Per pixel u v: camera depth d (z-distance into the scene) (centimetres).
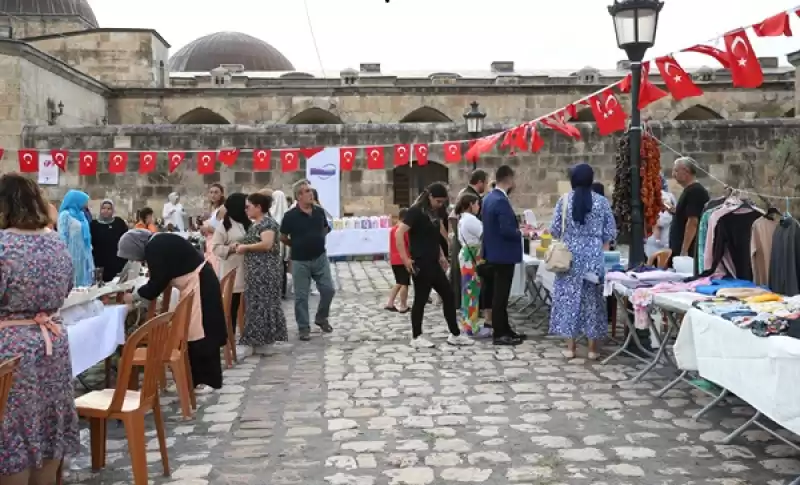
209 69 4081
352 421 627
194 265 665
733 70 736
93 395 515
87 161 1552
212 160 1561
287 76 3503
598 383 736
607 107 982
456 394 707
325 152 2314
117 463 536
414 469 512
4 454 395
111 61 3200
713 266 727
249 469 519
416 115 3341
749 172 2408
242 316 983
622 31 866
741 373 512
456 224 1121
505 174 923
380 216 2147
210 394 722
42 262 411
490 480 490
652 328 778
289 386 748
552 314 838
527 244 1283
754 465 508
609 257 877
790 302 554
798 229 651
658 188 966
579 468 508
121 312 672
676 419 616
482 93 3195
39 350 410
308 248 990
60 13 3656
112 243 1115
